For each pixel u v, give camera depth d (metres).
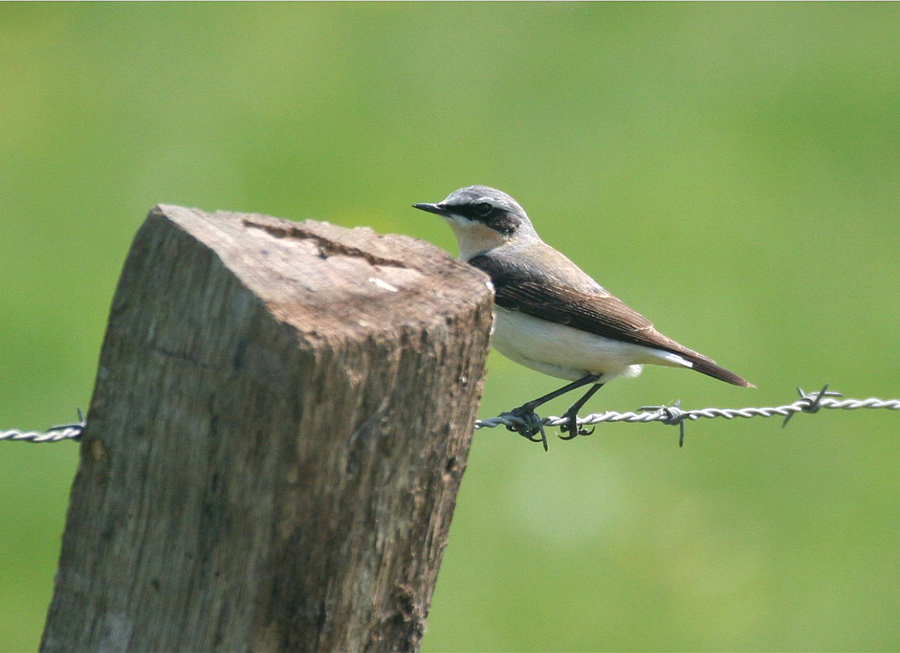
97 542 4.57
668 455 15.07
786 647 12.20
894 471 14.60
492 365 16.38
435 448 4.71
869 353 16.75
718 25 27.59
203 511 4.39
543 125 23.80
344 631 4.72
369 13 28.98
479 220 10.13
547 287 9.49
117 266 18.81
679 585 12.83
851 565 13.04
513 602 12.49
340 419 4.29
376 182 21.61
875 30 27.34
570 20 28.19
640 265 19.20
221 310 4.23
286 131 23.11
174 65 26.00
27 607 11.84
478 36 27.06
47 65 25.77
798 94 24.55
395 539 4.73
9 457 14.00
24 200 20.67
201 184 21.39
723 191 21.22
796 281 18.72
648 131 23.30
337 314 4.34
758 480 14.49
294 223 4.88
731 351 16.80
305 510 4.36
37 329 16.88
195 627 4.48
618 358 9.34
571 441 15.20
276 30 28.20
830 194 21.25
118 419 4.44
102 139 22.86
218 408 4.25
